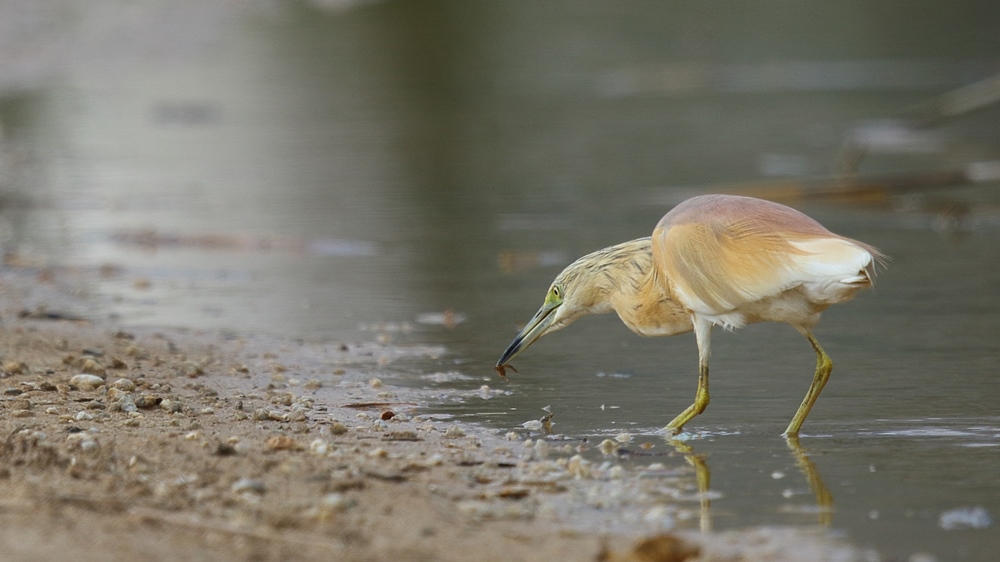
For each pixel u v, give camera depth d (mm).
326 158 45406
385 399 16781
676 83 64875
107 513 10906
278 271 27547
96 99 59062
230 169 43312
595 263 16469
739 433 14930
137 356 18766
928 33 79750
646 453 14008
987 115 54812
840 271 13852
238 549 10234
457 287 25438
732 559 10516
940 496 12297
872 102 56625
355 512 11328
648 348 20203
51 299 23938
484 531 11141
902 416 15508
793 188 35906
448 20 80875
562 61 71625
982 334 20312
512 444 14422
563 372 18547
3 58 65188
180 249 30359
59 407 15305
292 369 18562
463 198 37281
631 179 39938
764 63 70812
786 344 20156
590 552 10602
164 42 69438
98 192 38938
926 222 32625
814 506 12031
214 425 14711
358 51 71312
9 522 10539
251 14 77250
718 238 14797
